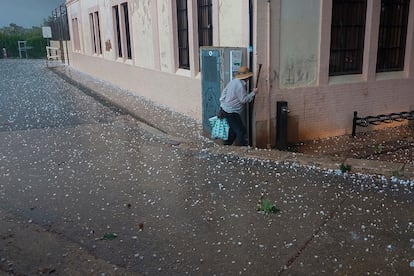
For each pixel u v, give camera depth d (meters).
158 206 4.66
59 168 6.08
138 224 4.22
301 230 4.00
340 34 8.24
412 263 3.39
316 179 5.32
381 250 3.62
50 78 20.89
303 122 8.09
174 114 10.70
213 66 7.65
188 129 9.02
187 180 5.46
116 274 3.36
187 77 10.10
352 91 8.57
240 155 6.45
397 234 3.88
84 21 21.50
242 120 7.58
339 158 6.07
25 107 11.92
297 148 7.78
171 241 3.87
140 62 13.57
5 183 5.48
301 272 3.33
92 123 9.48
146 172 5.83
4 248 3.78
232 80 7.18
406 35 9.30
